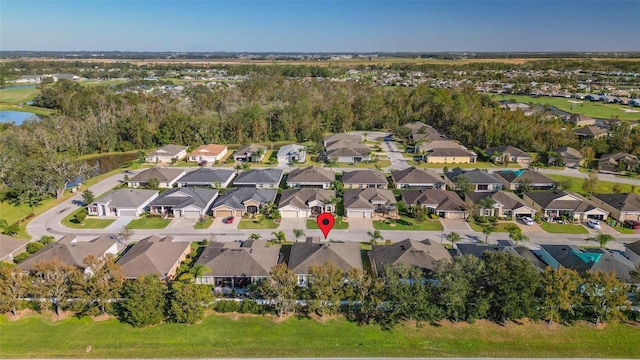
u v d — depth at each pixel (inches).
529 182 3019.2
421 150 4160.9
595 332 1578.5
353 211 2662.4
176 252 2043.6
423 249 2003.0
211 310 1705.2
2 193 2891.2
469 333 1569.9
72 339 1544.0
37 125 4416.8
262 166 3809.1
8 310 1672.0
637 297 1637.6
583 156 3855.8
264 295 1708.9
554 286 1593.3
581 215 2618.1
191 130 4719.5
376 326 1610.5
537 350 1492.4
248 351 1486.2
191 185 3189.0
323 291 1620.3
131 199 2741.1
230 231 2468.0
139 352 1480.1
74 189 3149.6
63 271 1711.4
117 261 2009.1
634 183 3344.0
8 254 2069.4
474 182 3152.1
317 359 1448.1
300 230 2393.0
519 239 2237.9
